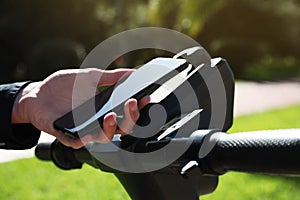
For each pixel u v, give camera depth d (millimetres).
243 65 15484
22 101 951
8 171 4535
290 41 17391
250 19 16500
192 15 9664
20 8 13008
